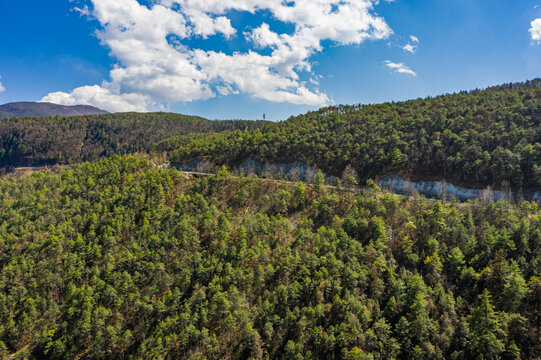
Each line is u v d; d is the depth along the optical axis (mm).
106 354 88750
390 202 118000
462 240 98062
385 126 179750
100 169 184500
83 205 145250
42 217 136000
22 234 128375
